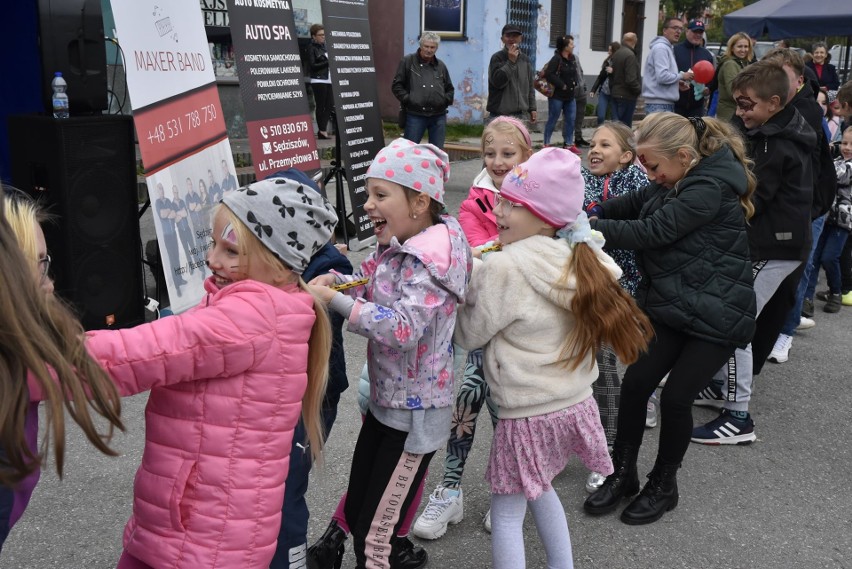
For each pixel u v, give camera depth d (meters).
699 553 3.15
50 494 3.31
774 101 3.87
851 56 21.58
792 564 3.11
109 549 2.99
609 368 3.62
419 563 2.92
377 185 2.37
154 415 1.86
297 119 6.44
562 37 13.12
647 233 3.19
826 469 3.92
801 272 4.32
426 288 2.28
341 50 7.07
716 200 3.15
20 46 5.45
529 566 2.99
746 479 3.78
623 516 3.33
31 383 1.52
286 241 1.92
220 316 1.79
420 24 14.94
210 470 1.81
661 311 3.29
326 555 2.69
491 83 10.90
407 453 2.41
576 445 2.60
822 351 5.64
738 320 3.23
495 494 2.61
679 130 3.20
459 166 12.09
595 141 3.88
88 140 4.52
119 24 4.53
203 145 5.32
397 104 15.43
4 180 5.35
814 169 4.59
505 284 2.46
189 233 5.16
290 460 2.26
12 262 1.46
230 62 10.61
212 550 1.81
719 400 4.53
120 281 4.81
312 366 2.04
